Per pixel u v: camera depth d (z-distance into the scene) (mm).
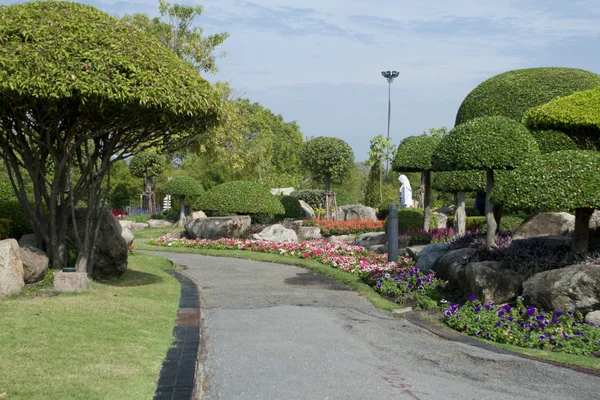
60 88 8297
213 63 31484
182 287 11797
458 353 7129
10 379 5102
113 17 9812
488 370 6387
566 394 5582
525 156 10836
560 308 8234
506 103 16531
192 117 10203
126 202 39875
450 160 11273
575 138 12328
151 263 15211
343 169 28281
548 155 9109
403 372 6234
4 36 8531
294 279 13688
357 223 25344
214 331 8086
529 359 6875
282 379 5930
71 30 8930
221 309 9742
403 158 18547
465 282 10023
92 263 10680
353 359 6711
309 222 25984
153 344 6832
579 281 8125
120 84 8680
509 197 8977
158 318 8266
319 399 5344
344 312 9734
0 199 13602
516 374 6242
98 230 10820
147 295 10102
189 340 7285
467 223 19828
